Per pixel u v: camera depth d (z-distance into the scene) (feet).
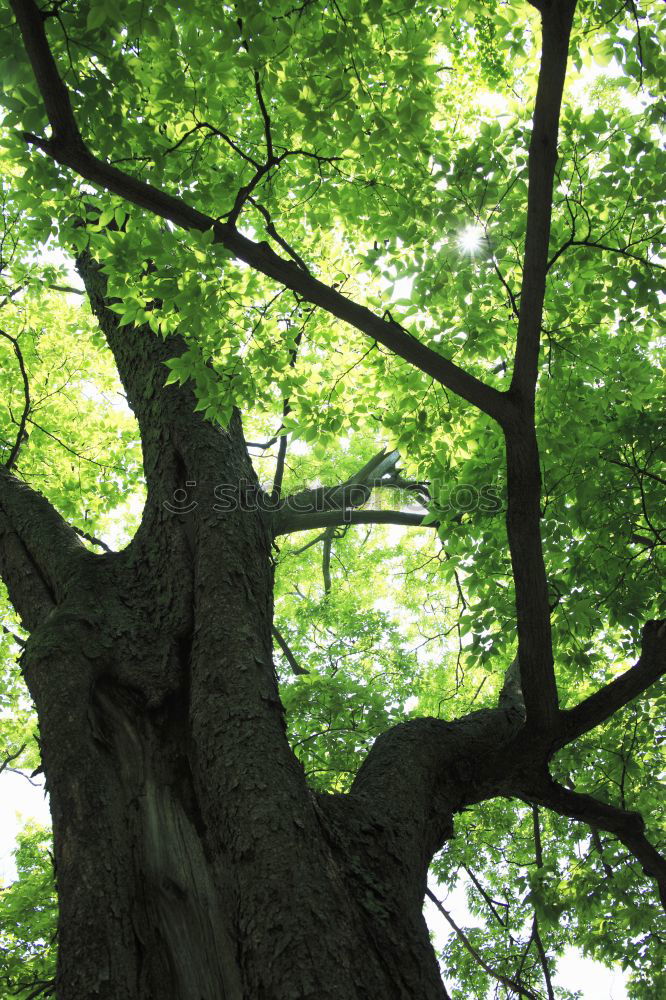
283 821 8.48
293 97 11.64
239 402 14.51
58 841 8.52
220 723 9.61
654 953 20.29
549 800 13.53
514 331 16.39
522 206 14.98
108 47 11.27
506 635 17.69
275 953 7.27
